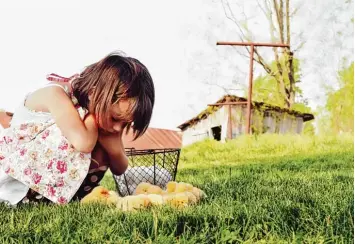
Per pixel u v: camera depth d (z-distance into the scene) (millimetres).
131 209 1774
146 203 1819
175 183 2115
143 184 2135
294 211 1700
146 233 1461
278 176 2584
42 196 2053
